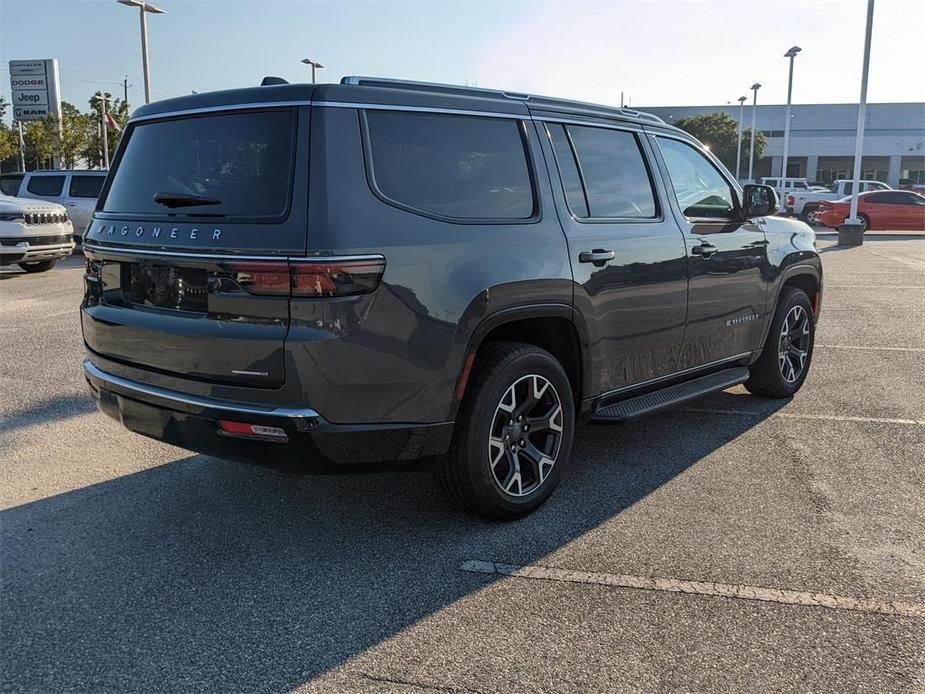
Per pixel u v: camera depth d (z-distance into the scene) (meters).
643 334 4.38
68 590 3.14
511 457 3.73
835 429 5.27
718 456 4.74
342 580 3.22
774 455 4.75
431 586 3.17
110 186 3.79
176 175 3.42
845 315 9.91
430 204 3.34
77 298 11.13
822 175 75.81
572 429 4.00
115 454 4.75
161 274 3.37
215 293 3.13
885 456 4.72
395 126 3.33
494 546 3.53
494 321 3.46
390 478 4.37
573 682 2.56
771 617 2.94
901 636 2.82
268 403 3.05
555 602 3.05
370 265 3.05
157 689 2.53
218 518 3.84
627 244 4.19
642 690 2.52
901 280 13.68
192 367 3.22
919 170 73.00
